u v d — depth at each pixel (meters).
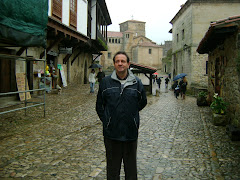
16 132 5.64
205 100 11.98
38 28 6.48
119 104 2.65
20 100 8.24
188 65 21.33
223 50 7.89
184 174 3.64
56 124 6.65
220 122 7.13
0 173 3.48
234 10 19.98
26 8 5.84
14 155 4.21
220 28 6.27
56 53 14.59
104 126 2.71
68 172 3.59
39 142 5.00
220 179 3.44
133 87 2.72
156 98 16.70
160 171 3.75
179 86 17.02
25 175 3.44
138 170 3.78
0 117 7.09
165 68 53.38
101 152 4.52
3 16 5.03
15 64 9.88
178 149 4.87
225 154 4.54
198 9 20.17
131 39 70.44
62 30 11.83
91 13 19.30
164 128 6.83
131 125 2.67
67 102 10.63
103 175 3.52
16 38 5.50
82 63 22.91
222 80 8.08
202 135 6.02
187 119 8.30
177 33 25.83
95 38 19.31
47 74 12.93
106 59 69.00
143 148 4.91
